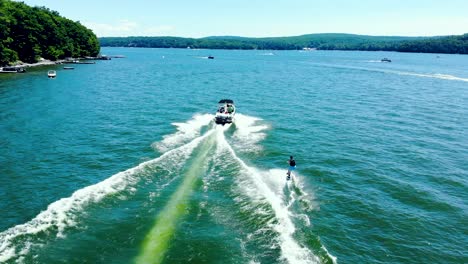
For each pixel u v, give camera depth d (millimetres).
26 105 56594
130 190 26188
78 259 18562
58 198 26016
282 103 65500
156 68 137125
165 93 73375
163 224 22000
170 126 46188
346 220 24391
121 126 45750
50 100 61375
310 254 20000
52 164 32469
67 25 166500
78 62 153500
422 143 41688
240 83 94375
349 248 21297
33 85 78312
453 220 24844
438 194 28562
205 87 84438
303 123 50375
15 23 116250
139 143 38844
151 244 20062
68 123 46469
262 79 105750
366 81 104562
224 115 47344
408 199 27719
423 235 22969
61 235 20469
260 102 66125
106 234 20734
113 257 18875
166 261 18750
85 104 59094
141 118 50344
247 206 24562
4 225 22125
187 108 58219
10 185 27906
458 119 54125
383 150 38969
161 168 30562
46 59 140625
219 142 39281
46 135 41031
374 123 51031
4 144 37438
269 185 29031
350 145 40531
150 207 23906
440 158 36688
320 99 70625
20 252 18812
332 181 30562
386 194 28453
